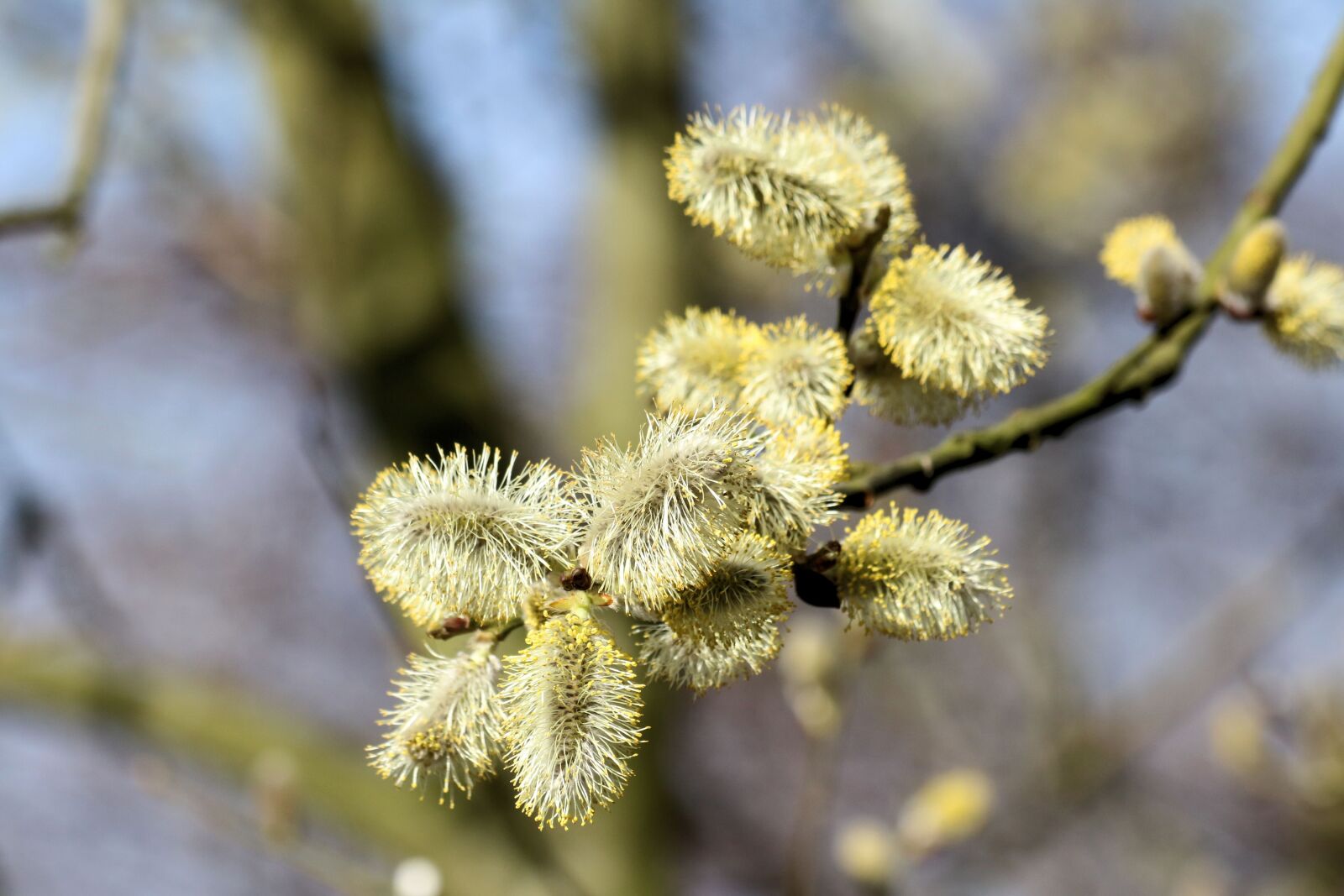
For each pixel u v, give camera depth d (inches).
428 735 68.7
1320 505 396.5
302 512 430.3
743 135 78.5
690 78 298.2
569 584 68.5
